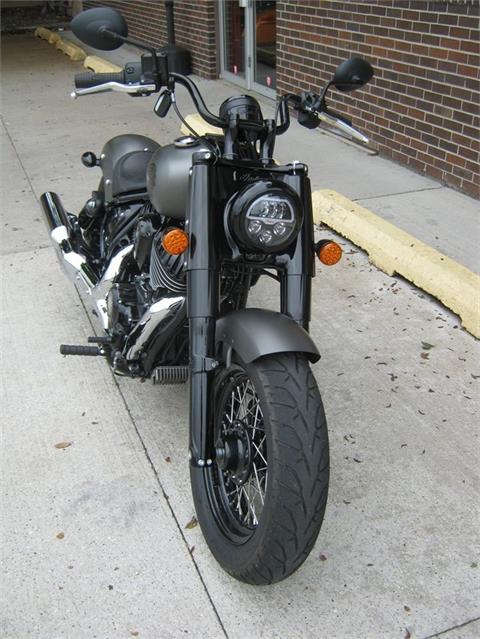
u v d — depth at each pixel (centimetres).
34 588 246
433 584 245
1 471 300
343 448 308
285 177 239
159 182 270
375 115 655
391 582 246
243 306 277
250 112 244
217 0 955
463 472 294
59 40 1377
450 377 355
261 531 213
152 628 231
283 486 205
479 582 245
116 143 371
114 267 328
